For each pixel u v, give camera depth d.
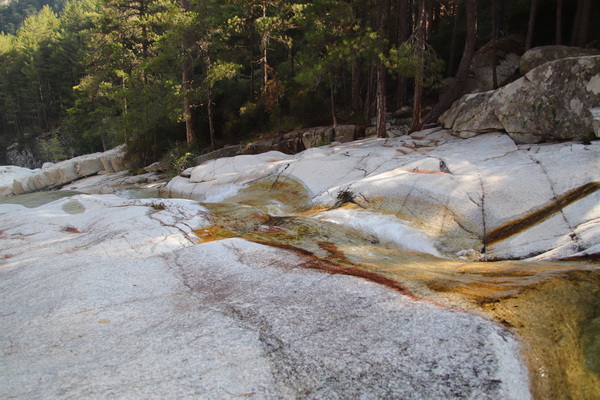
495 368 1.99
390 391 1.89
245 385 1.98
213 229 6.03
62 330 2.77
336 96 22.39
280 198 8.51
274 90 21.61
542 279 3.13
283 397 1.89
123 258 4.69
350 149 11.65
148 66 22.30
